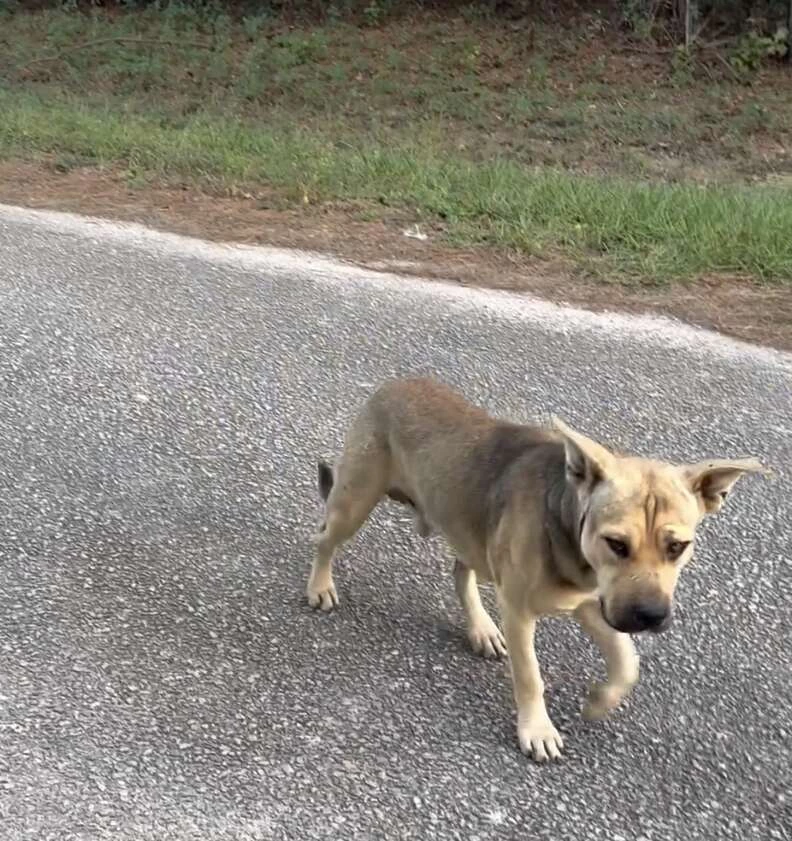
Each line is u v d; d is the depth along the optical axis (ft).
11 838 6.43
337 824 6.58
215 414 10.05
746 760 7.02
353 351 11.01
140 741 7.01
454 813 6.67
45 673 7.43
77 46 27.58
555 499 6.66
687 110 23.48
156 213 14.78
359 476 7.75
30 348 10.94
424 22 28.35
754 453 9.50
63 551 8.45
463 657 7.68
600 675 7.54
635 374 10.60
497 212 14.60
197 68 26.20
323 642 7.77
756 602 8.06
